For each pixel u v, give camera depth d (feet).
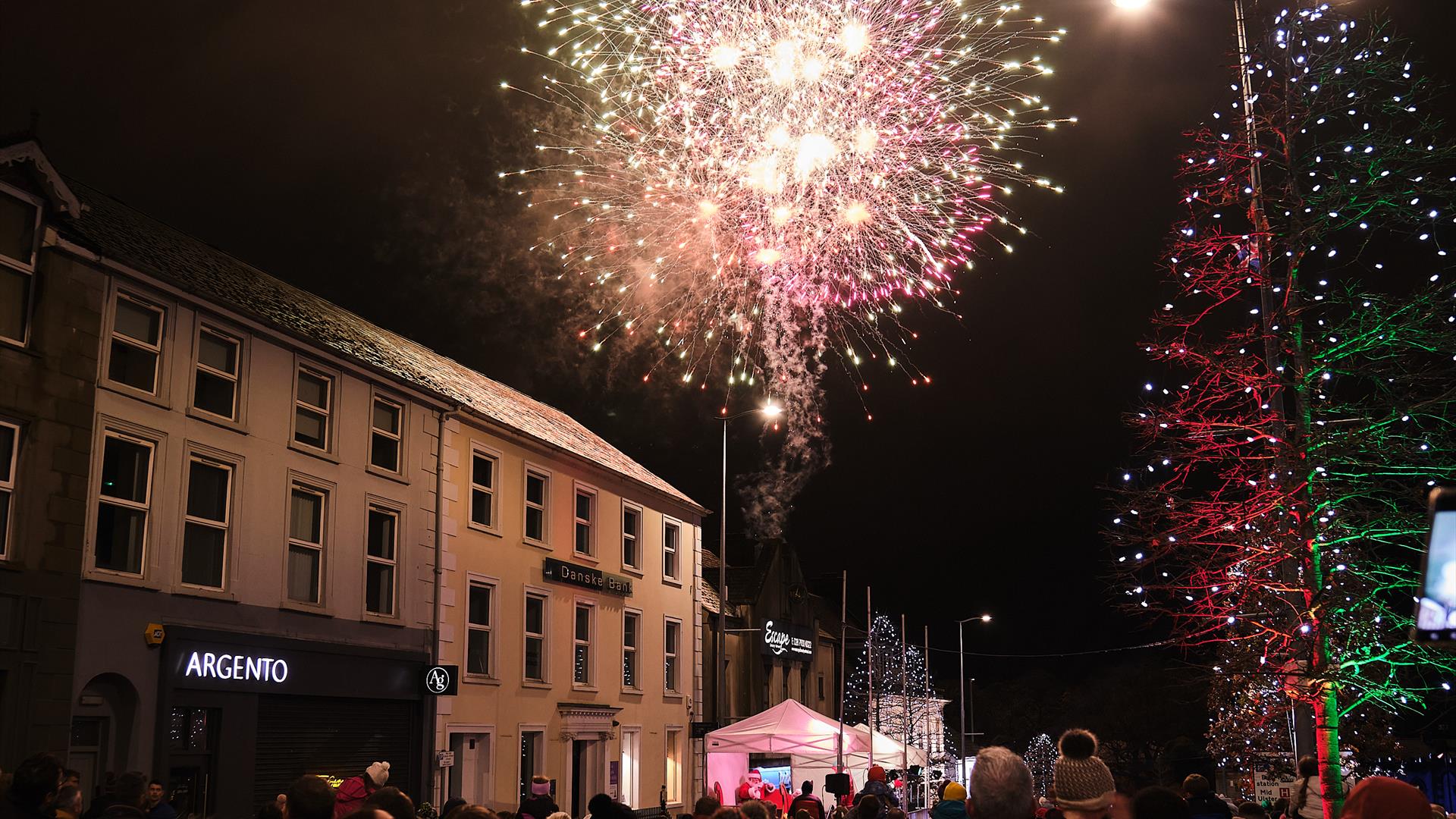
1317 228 50.42
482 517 86.22
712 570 148.87
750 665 141.90
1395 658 49.52
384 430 76.79
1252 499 51.60
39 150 53.11
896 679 190.60
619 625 102.78
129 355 58.29
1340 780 47.93
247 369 64.80
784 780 134.72
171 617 57.93
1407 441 49.44
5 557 50.14
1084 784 17.19
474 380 98.89
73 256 55.16
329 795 19.92
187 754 58.18
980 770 15.31
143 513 57.52
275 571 65.16
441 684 73.82
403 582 76.02
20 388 51.78
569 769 91.81
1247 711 78.23
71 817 29.55
